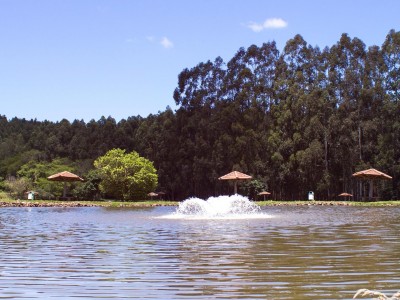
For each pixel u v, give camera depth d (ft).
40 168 192.54
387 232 42.37
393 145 158.51
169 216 71.20
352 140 166.09
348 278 21.39
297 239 36.91
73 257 28.27
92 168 206.28
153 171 157.99
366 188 170.40
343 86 171.83
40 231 46.37
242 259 26.96
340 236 39.01
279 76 189.16
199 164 181.57
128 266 25.09
